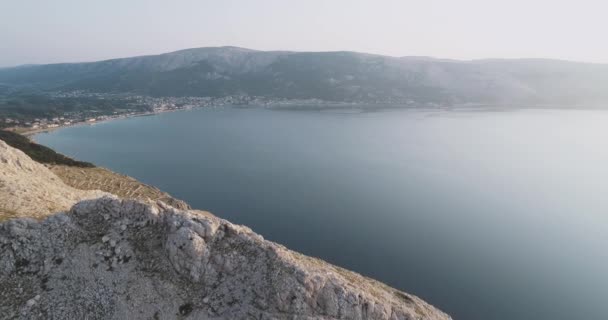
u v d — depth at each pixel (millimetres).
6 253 31734
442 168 185750
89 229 35750
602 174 175750
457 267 86312
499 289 77688
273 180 161875
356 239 100375
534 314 69500
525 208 127562
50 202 45125
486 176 170625
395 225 110562
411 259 89562
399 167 187750
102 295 32031
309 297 36344
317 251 93000
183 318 32625
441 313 54156
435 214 120625
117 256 34656
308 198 136500
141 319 31703
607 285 79875
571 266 88062
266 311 34250
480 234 105312
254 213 120250
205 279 35531
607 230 109312
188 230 36969
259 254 37812
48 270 32188
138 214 37969
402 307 45312
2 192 42125
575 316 69250
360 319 37875
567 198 138875
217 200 133625
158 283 34219
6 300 29625
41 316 29562
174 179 163000
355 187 151125
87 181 101438
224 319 33094
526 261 90125
